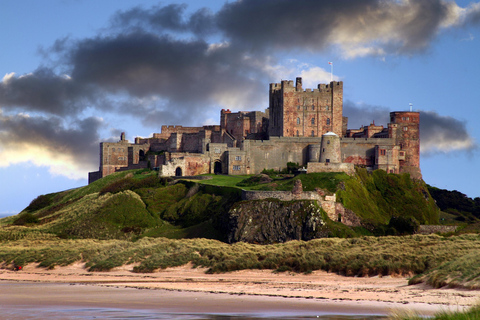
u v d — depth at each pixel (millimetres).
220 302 76000
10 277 115562
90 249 134750
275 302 75188
